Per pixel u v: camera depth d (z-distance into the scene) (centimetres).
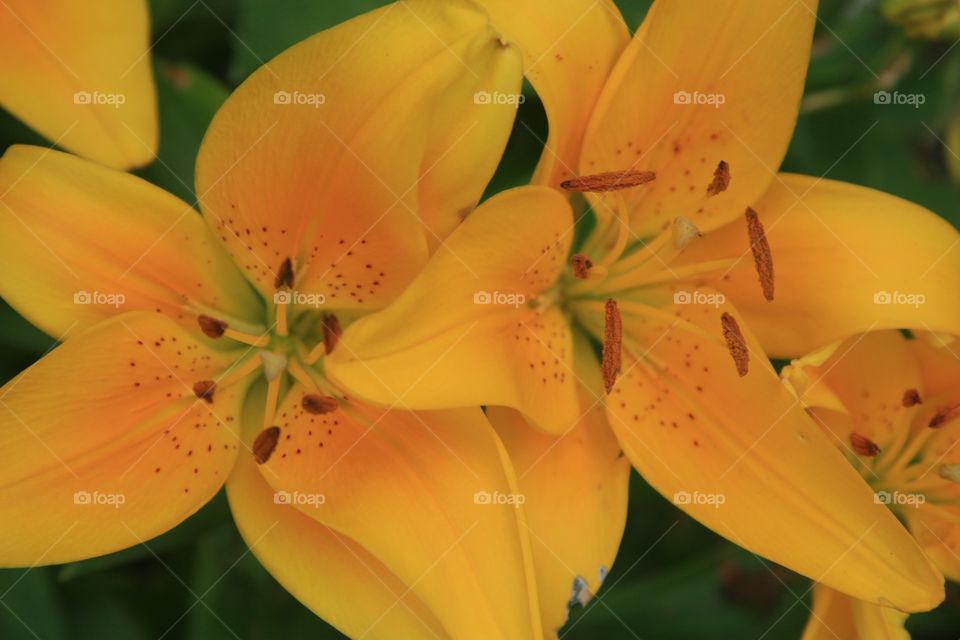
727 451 40
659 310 41
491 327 38
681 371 41
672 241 41
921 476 43
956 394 42
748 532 40
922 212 41
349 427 39
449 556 38
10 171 38
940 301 41
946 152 49
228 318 41
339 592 39
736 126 41
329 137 38
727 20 40
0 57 38
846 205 41
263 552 39
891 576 39
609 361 40
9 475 38
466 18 37
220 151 38
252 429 40
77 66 38
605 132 40
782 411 40
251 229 39
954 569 43
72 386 38
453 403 37
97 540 38
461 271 37
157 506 39
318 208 39
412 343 37
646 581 46
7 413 38
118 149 39
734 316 40
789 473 40
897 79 47
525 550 38
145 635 46
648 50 40
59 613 45
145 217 39
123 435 39
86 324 39
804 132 48
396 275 39
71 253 39
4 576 44
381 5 43
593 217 43
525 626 38
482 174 38
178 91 42
